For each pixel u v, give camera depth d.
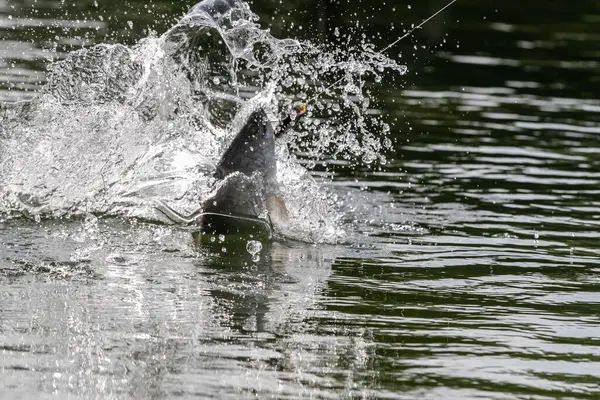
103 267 24.75
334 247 27.70
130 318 21.19
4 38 53.06
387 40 61.06
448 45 63.09
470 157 38.88
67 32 55.12
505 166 37.75
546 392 18.30
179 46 31.53
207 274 24.69
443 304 23.27
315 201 30.25
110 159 30.08
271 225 28.31
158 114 30.89
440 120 44.88
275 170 28.47
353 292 23.83
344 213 31.00
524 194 34.06
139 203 29.36
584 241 29.09
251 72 44.75
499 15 75.94
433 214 31.41
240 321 21.36
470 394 18.06
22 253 25.41
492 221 30.84
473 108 47.62
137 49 32.75
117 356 19.02
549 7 81.50
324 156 38.00
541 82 54.75
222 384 17.92
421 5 74.12
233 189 27.97
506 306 23.33
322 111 43.56
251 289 23.66
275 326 21.19
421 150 39.62
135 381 17.89
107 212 29.05
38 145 30.55
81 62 33.12
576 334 21.55
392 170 36.62
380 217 30.83
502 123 44.91
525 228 30.23
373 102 47.16
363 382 18.36
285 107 38.12
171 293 23.03
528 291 24.53
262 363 19.03
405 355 19.86
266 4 63.09
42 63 47.50
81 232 27.44
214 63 35.25
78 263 24.95
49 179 29.83
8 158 30.34
